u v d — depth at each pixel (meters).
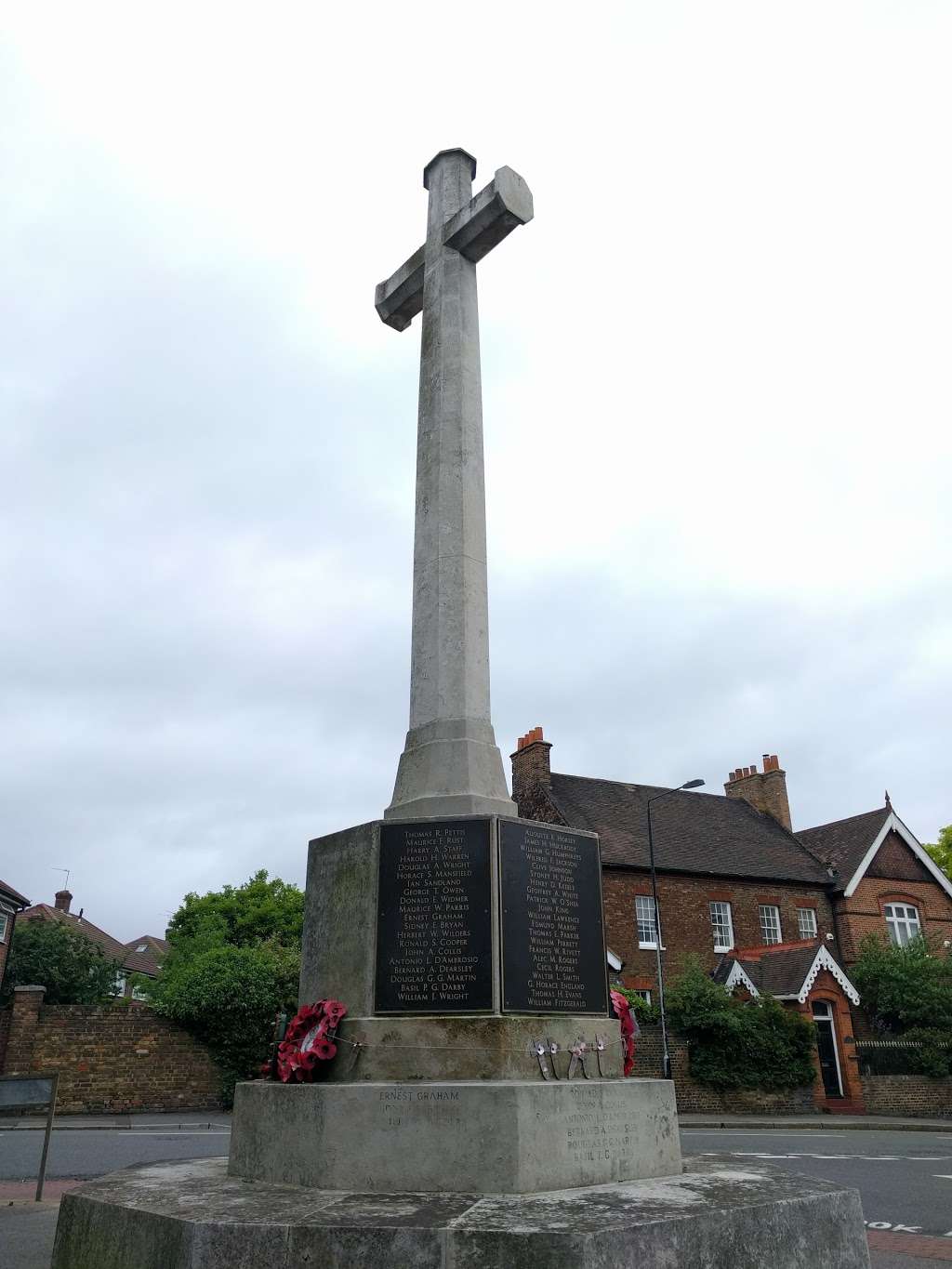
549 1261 3.53
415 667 6.59
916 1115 25.27
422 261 8.03
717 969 29.53
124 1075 22.59
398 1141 4.62
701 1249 3.89
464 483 6.89
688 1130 19.81
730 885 31.64
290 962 24.81
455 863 5.53
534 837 5.73
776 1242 4.19
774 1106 24.41
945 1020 26.73
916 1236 8.48
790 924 32.25
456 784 5.98
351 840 5.88
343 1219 3.87
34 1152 14.46
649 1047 24.19
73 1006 22.92
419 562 6.84
